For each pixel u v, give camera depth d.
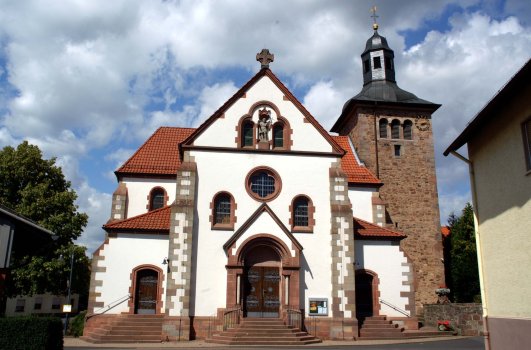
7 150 37.34
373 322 27.48
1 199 36.12
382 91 41.41
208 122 28.31
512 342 14.70
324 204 28.02
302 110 29.27
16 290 35.00
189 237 25.98
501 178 15.49
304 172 28.39
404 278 29.16
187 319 24.89
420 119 41.31
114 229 27.55
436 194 39.62
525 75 12.75
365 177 34.62
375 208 33.66
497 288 15.73
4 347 14.84
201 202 27.00
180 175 27.02
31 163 37.34
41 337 15.08
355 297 27.41
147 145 35.50
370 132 40.53
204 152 27.78
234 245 25.81
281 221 26.89
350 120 43.25
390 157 40.12
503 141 15.32
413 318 28.67
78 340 26.27
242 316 25.11
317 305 26.33
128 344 23.59
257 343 23.05
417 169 40.09
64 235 36.25
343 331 25.91
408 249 38.06
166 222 28.50
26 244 19.56
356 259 29.12
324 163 28.69
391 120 40.91
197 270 25.89
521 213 14.31
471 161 17.59
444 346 22.67
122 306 26.69
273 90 29.38
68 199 37.22
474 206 17.28
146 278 27.47
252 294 25.94
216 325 25.17
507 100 14.66
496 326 15.69
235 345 22.81
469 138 17.19
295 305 25.44
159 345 22.97
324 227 27.62
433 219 38.97
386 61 43.03
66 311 31.19
